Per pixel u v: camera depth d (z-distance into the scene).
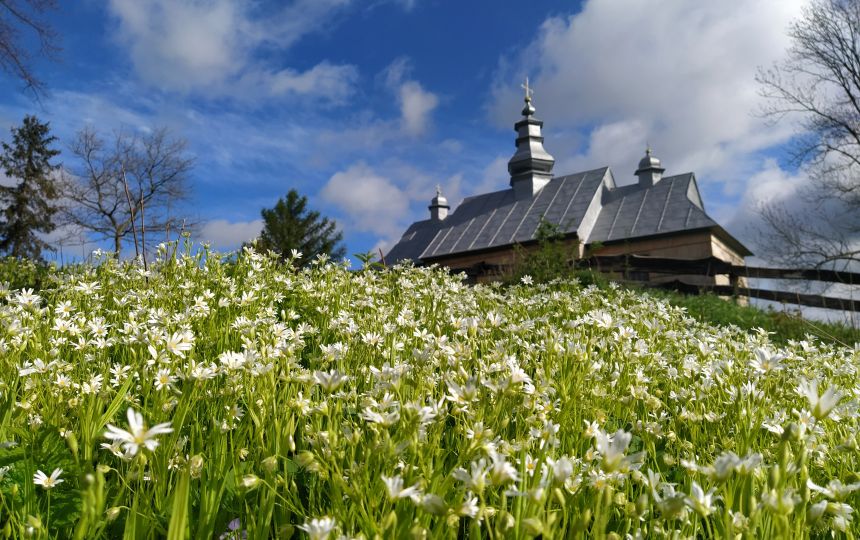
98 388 3.29
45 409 3.10
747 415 2.96
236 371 3.01
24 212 33.88
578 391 3.21
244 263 6.70
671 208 39.28
